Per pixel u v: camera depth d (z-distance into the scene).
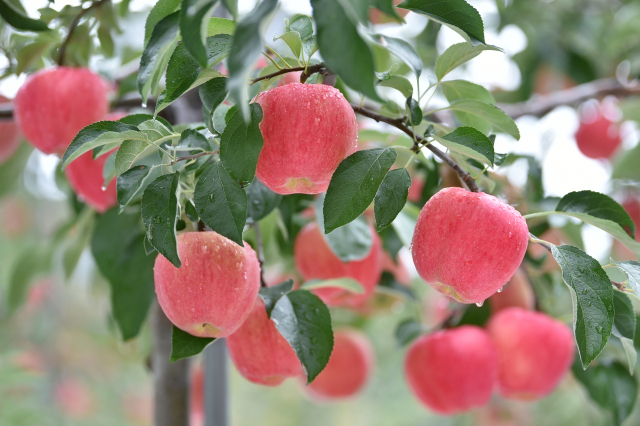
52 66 1.26
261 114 0.92
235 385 3.50
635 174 1.74
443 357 1.30
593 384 1.32
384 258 1.40
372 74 0.80
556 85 2.26
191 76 0.94
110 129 0.95
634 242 0.98
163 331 1.27
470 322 1.37
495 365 1.31
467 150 0.95
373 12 1.39
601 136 2.03
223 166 0.93
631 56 2.01
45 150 1.22
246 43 0.81
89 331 2.85
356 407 3.43
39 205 2.73
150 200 0.93
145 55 0.92
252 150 0.91
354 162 0.94
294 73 1.07
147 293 1.23
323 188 0.99
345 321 1.71
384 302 1.50
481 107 1.02
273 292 1.06
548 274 1.43
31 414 2.17
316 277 1.25
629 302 1.02
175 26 0.92
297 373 1.13
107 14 1.24
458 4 0.96
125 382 2.88
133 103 1.27
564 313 1.60
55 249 1.59
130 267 1.24
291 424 3.52
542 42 2.07
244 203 0.92
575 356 1.34
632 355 1.02
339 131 0.94
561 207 1.01
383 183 0.95
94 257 1.25
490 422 2.55
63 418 2.55
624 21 1.91
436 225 0.97
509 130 1.04
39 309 2.67
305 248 1.26
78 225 1.44
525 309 1.41
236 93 0.80
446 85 1.07
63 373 2.67
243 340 1.10
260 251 1.11
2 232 2.62
